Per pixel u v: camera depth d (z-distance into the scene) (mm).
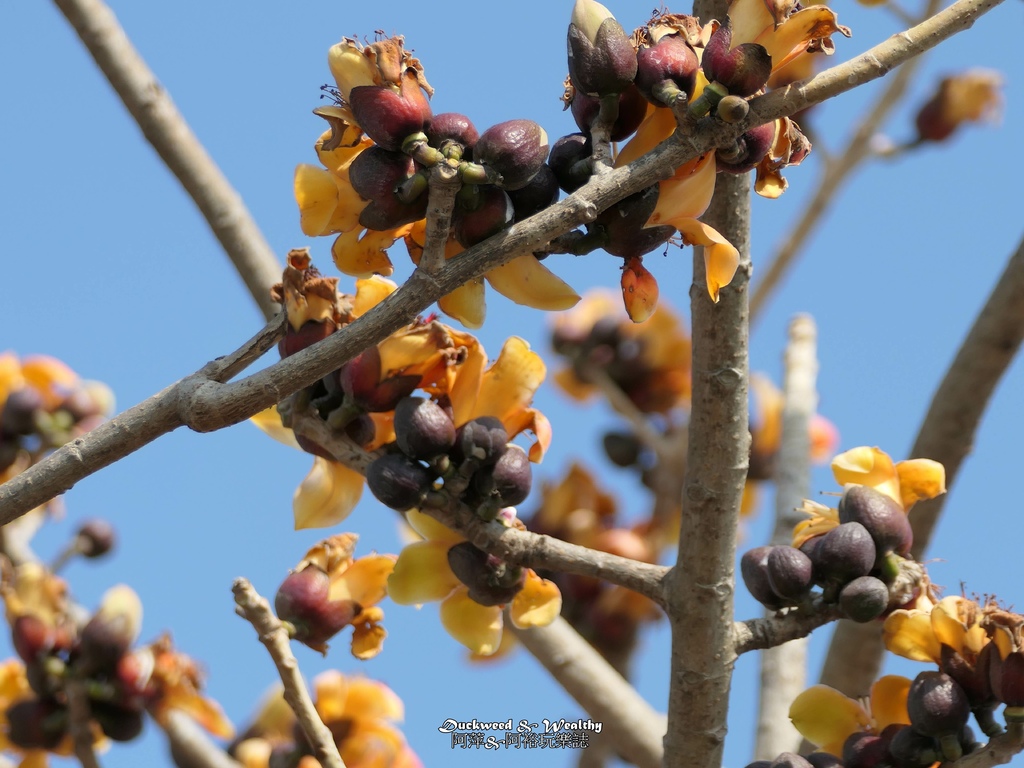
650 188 1350
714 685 1429
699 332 1406
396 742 1588
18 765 1607
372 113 1333
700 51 1364
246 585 1381
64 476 1337
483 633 1465
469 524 1422
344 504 1469
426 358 1420
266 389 1322
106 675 1599
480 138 1333
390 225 1354
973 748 1431
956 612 1430
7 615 1614
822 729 1463
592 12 1357
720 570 1421
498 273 1369
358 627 1475
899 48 1341
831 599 1438
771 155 1385
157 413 1338
